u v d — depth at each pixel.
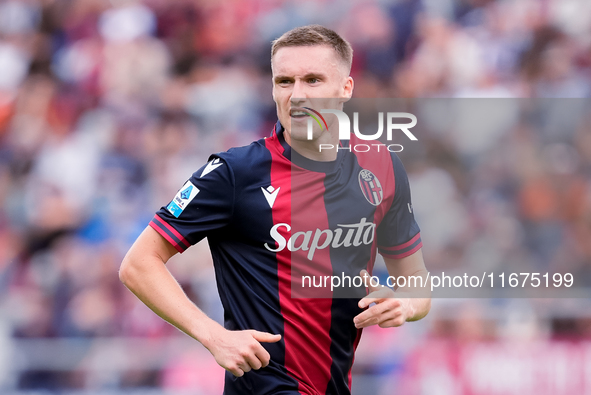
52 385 21.73
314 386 9.97
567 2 33.41
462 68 32.69
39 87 34.69
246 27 35.47
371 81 32.25
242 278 9.95
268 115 33.31
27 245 29.16
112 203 29.83
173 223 9.76
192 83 34.06
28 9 36.62
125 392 21.53
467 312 19.53
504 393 19.25
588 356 19.17
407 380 19.67
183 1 35.97
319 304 9.90
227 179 9.72
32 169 31.72
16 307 26.25
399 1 33.94
